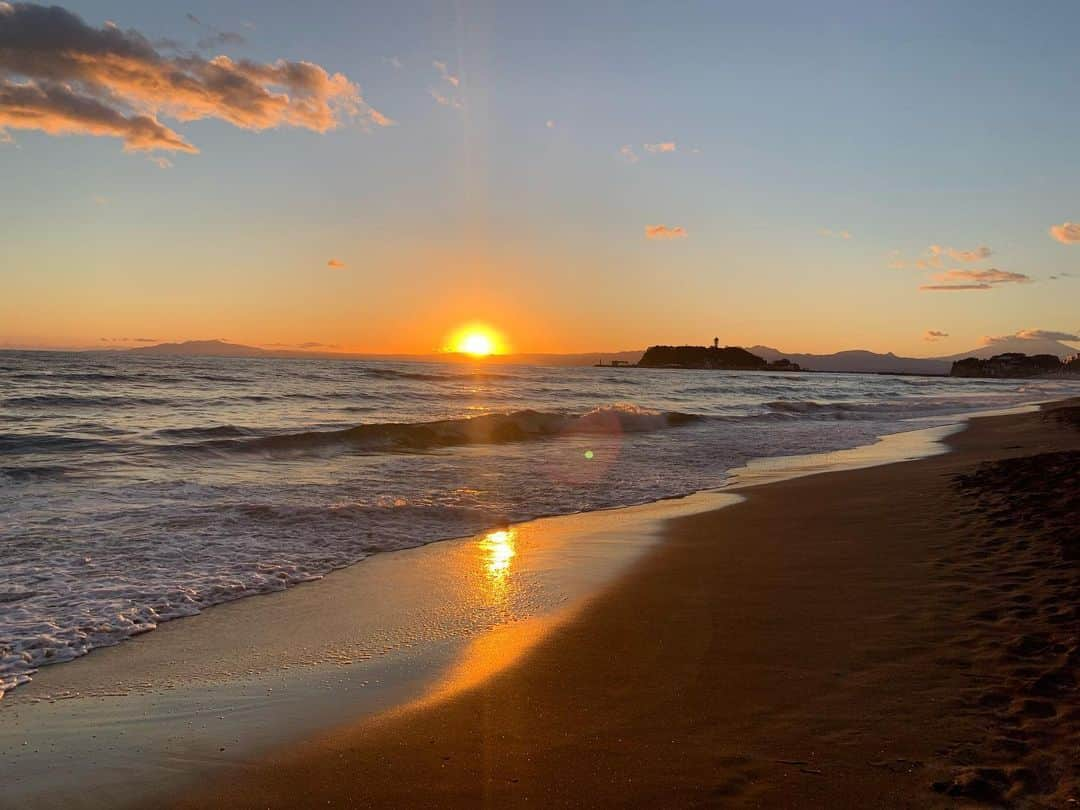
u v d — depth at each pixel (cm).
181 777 358
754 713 404
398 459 1661
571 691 450
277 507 1050
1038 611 534
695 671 471
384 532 932
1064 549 697
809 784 325
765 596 635
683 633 549
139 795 343
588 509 1117
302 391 3594
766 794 319
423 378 5647
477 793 333
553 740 383
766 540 873
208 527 927
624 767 351
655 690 445
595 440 2178
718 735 379
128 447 1612
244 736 401
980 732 363
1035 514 864
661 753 363
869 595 614
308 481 1316
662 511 1097
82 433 1798
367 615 618
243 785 350
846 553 777
